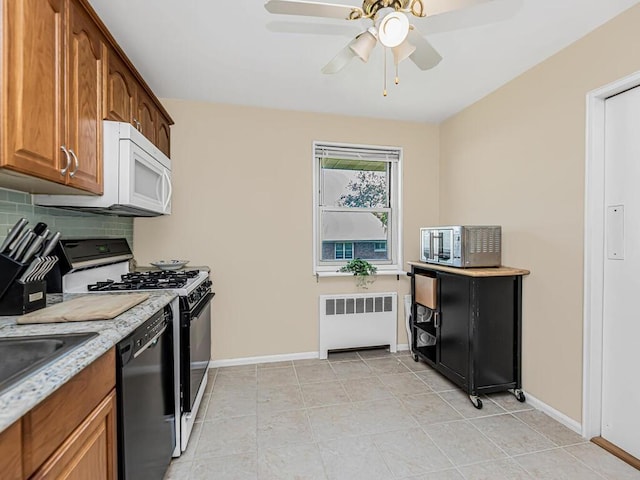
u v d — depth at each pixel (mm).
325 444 1803
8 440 635
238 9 1645
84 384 887
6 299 1156
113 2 1583
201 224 2807
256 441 1827
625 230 1741
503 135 2484
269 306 2947
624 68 1659
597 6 1625
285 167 2969
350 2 1606
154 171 1972
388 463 1655
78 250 1736
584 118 1864
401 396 2336
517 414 2105
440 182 3312
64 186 1292
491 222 2613
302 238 3012
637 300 1692
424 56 1568
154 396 1384
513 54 2062
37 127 1063
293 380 2578
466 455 1715
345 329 3068
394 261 3350
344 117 3109
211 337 2820
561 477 1560
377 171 3340
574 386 1929
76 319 1141
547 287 2104
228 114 2850
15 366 958
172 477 1554
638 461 1656
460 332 2336
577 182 1909
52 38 1141
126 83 1768
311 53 2055
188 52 2037
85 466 884
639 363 1685
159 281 1894
